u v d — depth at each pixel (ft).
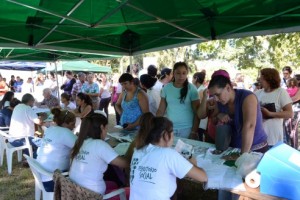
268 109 10.36
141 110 12.19
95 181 7.63
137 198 6.07
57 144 9.77
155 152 6.11
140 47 18.28
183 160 6.02
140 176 6.10
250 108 7.28
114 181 9.31
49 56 26.05
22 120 15.55
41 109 20.99
